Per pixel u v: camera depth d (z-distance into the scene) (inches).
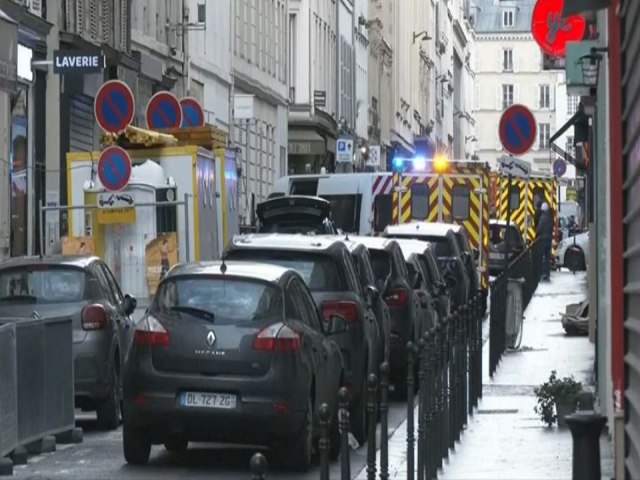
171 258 2208.4
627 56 868.6
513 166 2564.0
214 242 2421.3
